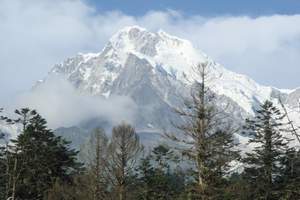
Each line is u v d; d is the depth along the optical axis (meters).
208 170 38.69
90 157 48.78
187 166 40.19
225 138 38.53
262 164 54.12
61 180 63.62
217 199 39.19
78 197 50.97
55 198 53.47
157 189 60.78
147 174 61.81
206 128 38.38
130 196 48.81
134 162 48.44
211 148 38.38
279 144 53.59
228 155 39.03
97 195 49.03
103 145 48.56
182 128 38.56
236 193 41.56
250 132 55.88
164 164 62.41
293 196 39.06
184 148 38.69
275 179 54.09
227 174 40.28
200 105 38.53
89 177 49.22
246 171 54.59
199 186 38.88
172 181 61.47
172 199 54.62
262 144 54.66
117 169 47.59
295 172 49.62
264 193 53.38
